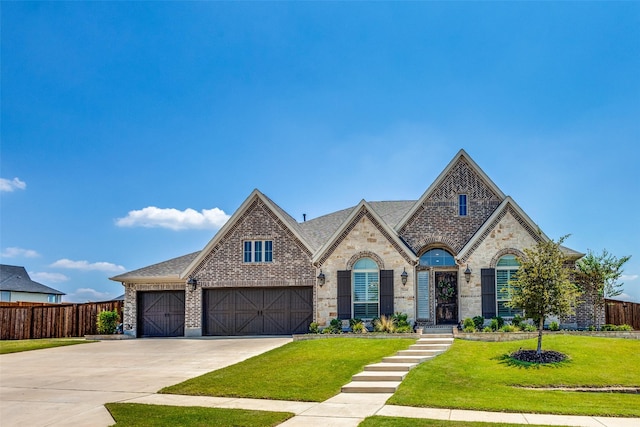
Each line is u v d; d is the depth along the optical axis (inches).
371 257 1067.9
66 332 1295.5
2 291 2164.1
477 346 829.8
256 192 1157.7
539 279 764.6
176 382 668.7
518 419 477.4
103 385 660.1
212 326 1151.0
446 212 1104.8
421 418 481.4
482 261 1039.0
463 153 1115.3
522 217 1042.1
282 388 619.2
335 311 1063.0
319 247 1137.4
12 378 724.0
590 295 1061.1
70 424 481.1
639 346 801.6
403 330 964.0
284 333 1121.4
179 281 1189.1
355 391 611.2
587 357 736.3
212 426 464.8
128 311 1202.6
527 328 941.2
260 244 1148.5
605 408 516.1
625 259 1106.7
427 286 1090.1
